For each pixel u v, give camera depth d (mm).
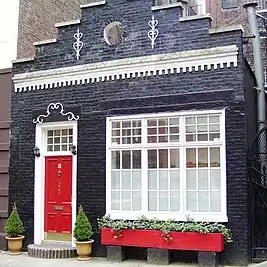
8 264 10641
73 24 12242
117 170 11367
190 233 10102
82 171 11742
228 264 10031
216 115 10539
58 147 12367
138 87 11320
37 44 12594
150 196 10961
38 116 12461
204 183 10508
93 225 11422
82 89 11969
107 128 11539
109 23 11844
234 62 10430
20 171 12555
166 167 10883
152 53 11258
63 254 11320
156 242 10391
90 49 11992
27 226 12281
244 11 15523
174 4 11125
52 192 12258
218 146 10453
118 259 10789
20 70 12844
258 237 10562
